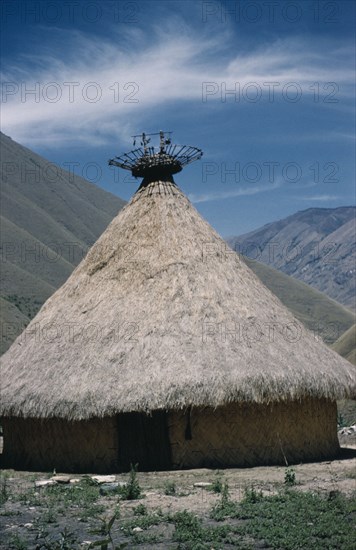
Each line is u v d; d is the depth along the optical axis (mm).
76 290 20531
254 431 17766
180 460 17281
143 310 18547
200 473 16281
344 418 37938
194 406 16906
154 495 13273
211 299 18766
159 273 19328
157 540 9852
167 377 16812
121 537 10133
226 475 15891
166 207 21000
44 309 21109
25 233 154375
